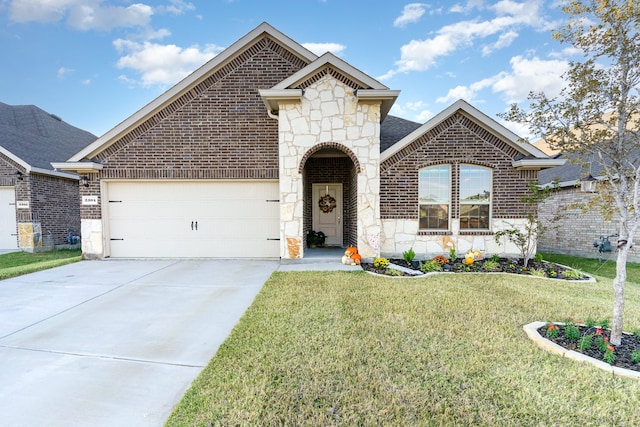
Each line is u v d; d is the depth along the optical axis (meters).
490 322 4.53
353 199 10.35
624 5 3.61
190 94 9.87
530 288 6.57
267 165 9.89
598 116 4.10
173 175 9.85
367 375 3.11
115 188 10.04
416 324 4.43
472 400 2.76
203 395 2.81
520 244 9.02
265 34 9.91
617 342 3.73
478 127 9.58
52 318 4.88
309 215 12.41
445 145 9.60
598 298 5.90
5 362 3.52
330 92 9.06
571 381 3.05
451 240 9.70
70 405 2.76
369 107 9.07
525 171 9.52
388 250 9.75
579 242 12.53
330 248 12.05
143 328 4.48
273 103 9.20
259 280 7.21
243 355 3.54
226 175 9.86
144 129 9.80
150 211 10.07
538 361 3.43
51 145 15.64
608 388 2.94
